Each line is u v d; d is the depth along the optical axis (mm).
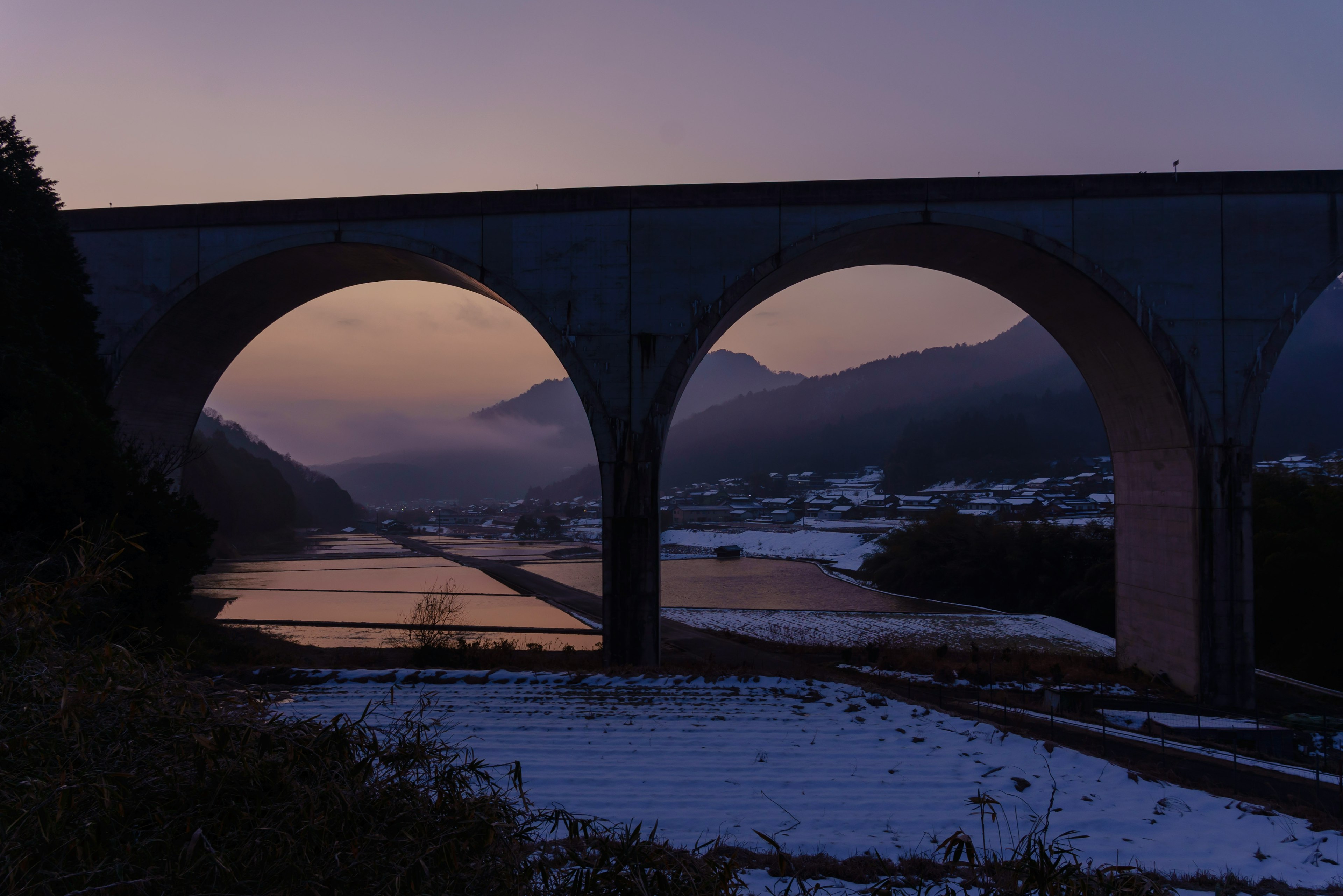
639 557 19281
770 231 19750
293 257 21328
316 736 3475
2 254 16328
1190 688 19016
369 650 22078
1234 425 18828
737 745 11484
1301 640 30203
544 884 3562
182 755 3305
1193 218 19172
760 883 6617
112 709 3416
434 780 3662
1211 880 7277
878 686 16922
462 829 3236
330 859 3016
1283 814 9430
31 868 2662
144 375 21859
